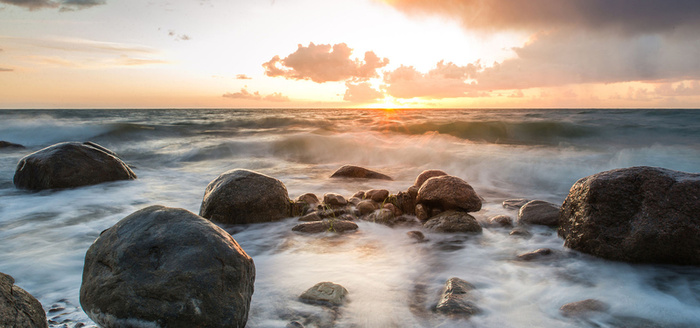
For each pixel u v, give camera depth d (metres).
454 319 3.25
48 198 7.93
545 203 6.47
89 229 6.12
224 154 15.32
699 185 4.39
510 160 12.27
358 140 16.91
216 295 2.82
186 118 40.03
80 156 9.07
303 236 5.66
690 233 4.26
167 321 2.70
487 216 6.69
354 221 6.47
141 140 19.69
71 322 3.19
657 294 3.77
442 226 5.82
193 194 8.71
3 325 2.29
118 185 9.16
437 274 4.30
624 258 4.48
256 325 3.13
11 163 12.46
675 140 17.41
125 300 2.75
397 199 6.97
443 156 13.45
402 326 3.15
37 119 24.47
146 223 3.22
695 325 3.20
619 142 17.70
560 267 4.47
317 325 3.16
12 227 6.17
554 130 20.94
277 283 3.99
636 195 4.57
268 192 6.29
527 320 3.25
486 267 4.51
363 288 3.90
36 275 4.32
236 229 5.92
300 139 16.88
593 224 4.70
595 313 3.34
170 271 2.83
